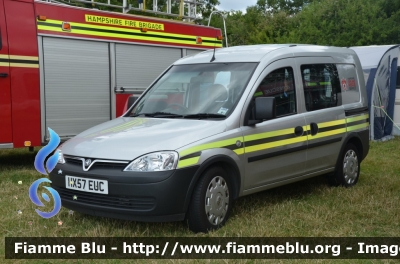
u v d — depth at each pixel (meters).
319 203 6.66
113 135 5.61
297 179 6.70
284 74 6.59
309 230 5.55
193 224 5.34
